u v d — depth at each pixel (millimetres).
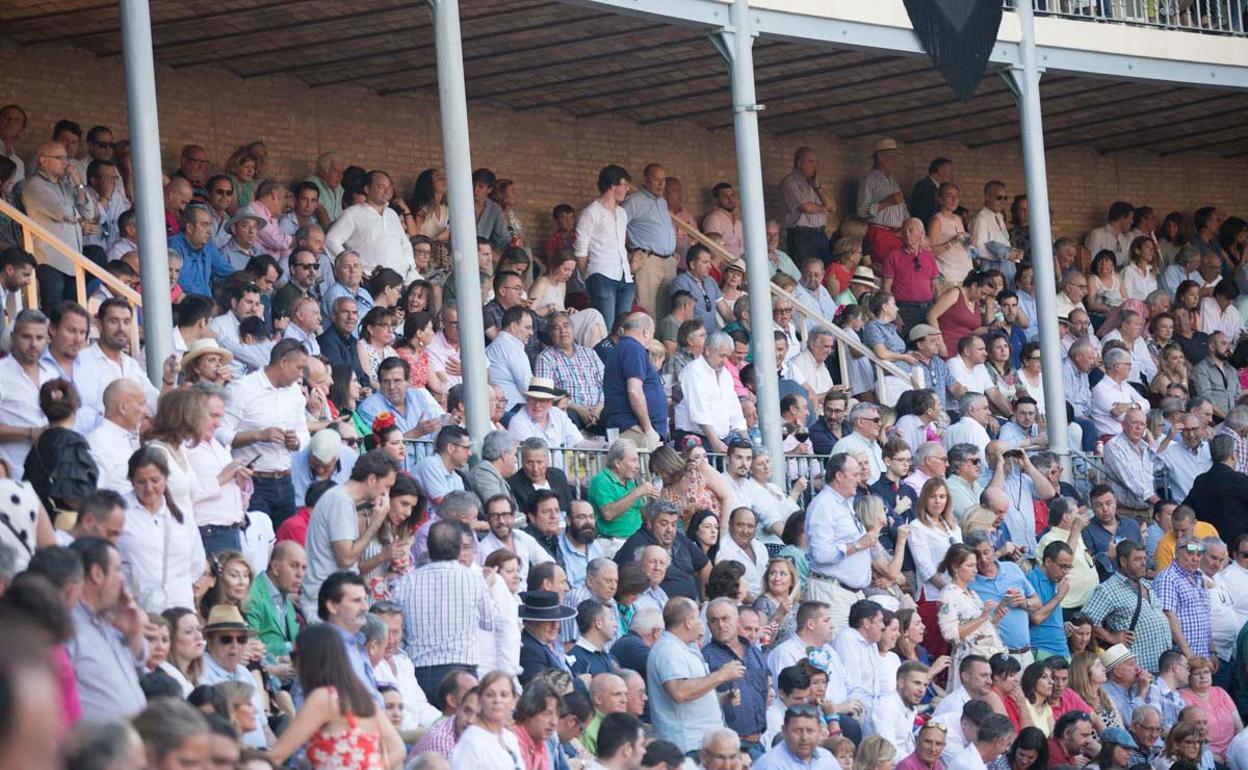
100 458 36656
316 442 45062
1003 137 92688
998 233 87062
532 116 79938
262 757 24656
